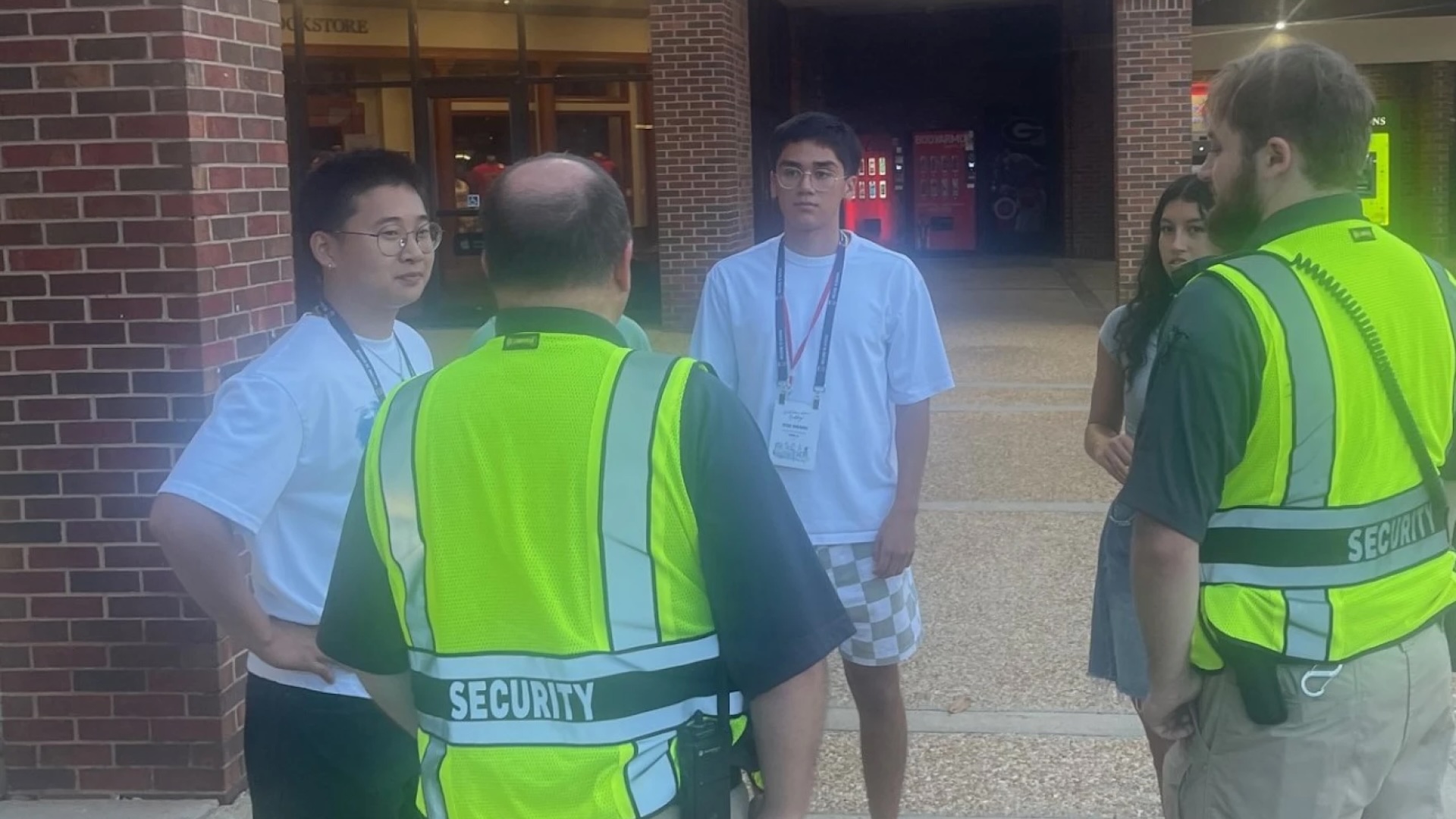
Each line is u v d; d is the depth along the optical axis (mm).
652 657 1777
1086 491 7605
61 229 3945
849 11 23094
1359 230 2203
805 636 1786
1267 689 2160
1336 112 2160
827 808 3980
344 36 15000
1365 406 2133
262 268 4258
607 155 15344
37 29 3893
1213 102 2305
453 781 1812
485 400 1818
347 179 2688
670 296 14148
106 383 3980
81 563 4051
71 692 4086
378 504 1858
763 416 3521
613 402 1785
